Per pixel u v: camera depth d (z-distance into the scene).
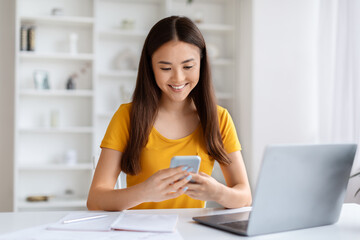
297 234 0.96
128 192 1.16
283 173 0.93
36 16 3.56
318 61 3.37
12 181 3.76
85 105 3.90
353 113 2.79
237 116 3.92
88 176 3.88
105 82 3.94
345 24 2.96
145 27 3.99
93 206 1.25
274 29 3.65
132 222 1.01
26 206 3.46
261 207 0.92
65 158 3.71
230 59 4.02
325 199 1.03
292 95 3.67
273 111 3.63
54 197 3.74
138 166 1.44
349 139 2.88
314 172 0.98
